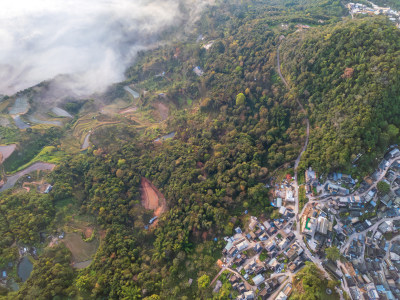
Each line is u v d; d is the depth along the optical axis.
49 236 106.56
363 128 95.56
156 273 92.62
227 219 103.44
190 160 129.38
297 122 122.44
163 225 108.62
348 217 96.50
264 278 87.25
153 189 128.50
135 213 115.00
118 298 85.62
